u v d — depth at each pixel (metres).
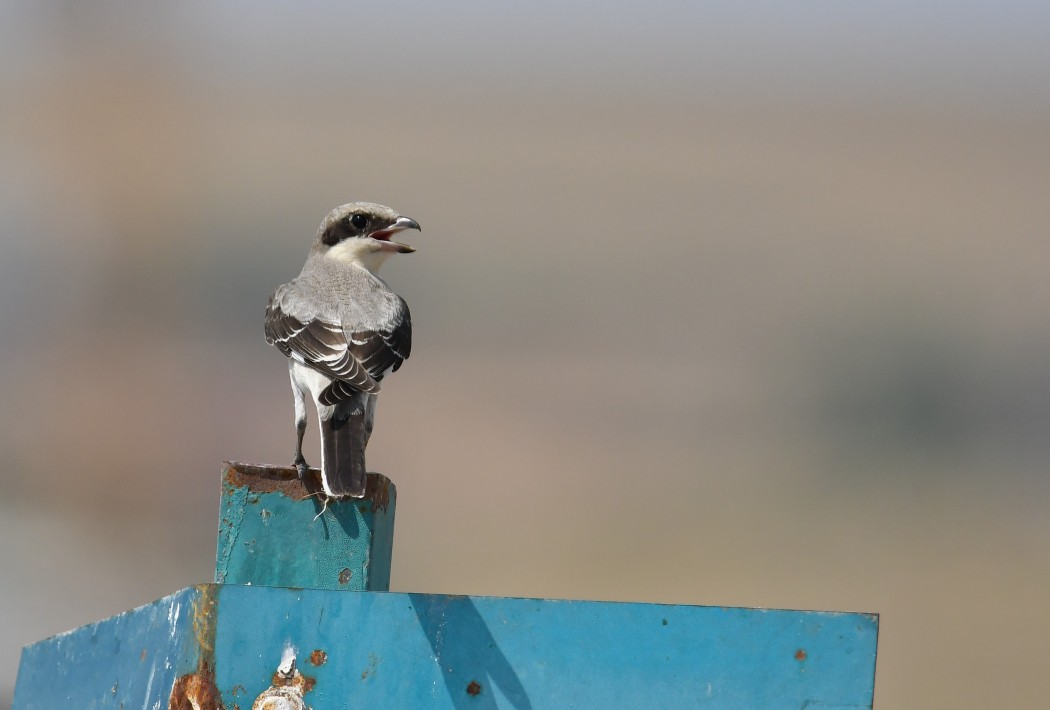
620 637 5.54
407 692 5.55
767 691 5.44
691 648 5.50
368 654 5.59
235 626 5.61
